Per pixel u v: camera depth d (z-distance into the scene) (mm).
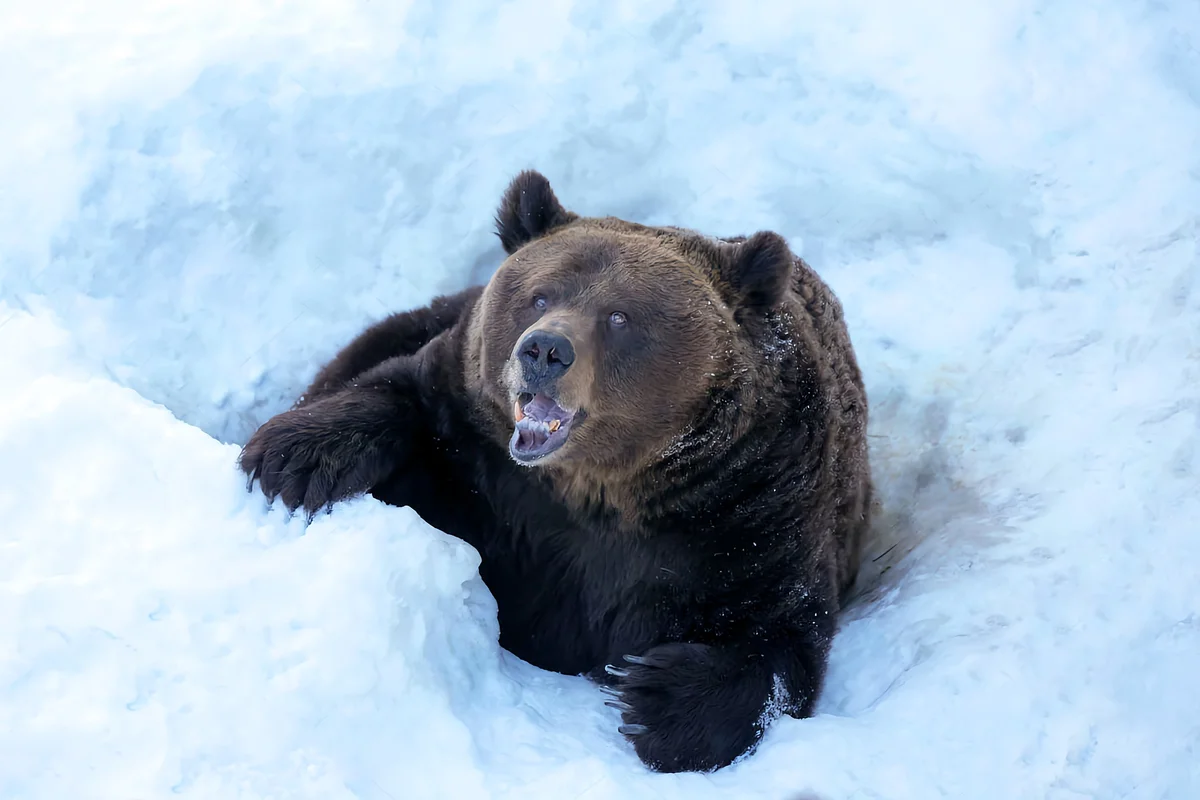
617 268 8961
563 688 9211
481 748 7887
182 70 13445
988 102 14703
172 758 7023
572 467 9328
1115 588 9328
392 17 14352
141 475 8836
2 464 8555
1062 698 8492
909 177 14547
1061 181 14172
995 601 9586
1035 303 13477
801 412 9648
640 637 9797
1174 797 7953
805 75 14977
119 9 14359
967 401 12914
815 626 9594
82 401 9156
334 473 9211
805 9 15242
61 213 12594
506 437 9383
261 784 7066
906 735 8305
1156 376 11617
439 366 9953
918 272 14312
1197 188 13414
